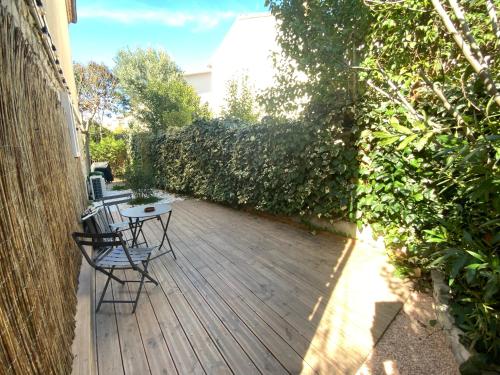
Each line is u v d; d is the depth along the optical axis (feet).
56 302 4.80
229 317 6.82
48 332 4.07
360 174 10.00
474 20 5.78
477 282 4.52
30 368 3.33
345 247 10.68
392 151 8.49
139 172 24.27
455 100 6.12
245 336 6.11
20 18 5.84
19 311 3.28
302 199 12.32
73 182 11.67
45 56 8.91
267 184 13.98
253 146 14.61
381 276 8.26
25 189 4.12
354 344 5.66
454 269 3.83
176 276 9.16
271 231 13.30
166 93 35.04
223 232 13.56
